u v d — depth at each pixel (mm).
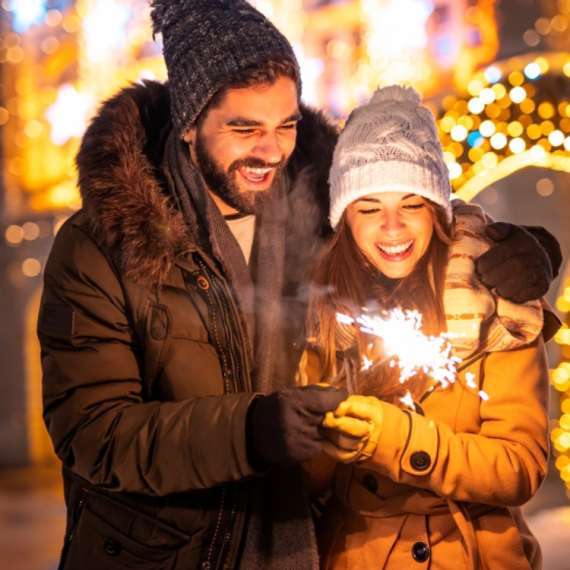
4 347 12234
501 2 8375
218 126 2168
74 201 11773
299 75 2258
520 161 4469
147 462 2000
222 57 2145
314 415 1917
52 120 11844
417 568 2164
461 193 4527
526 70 4434
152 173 2256
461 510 2154
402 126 2195
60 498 9023
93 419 2068
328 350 2271
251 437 1938
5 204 12266
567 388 5855
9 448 12016
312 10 9469
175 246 2129
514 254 2119
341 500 2287
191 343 2152
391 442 2039
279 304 2307
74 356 2107
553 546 5566
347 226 2293
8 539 6895
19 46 11984
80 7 11039
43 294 2199
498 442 2125
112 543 2145
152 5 2320
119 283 2139
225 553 2105
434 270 2172
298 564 2152
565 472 5895
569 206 8352
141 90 2357
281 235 2371
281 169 2383
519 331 2145
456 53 8422
